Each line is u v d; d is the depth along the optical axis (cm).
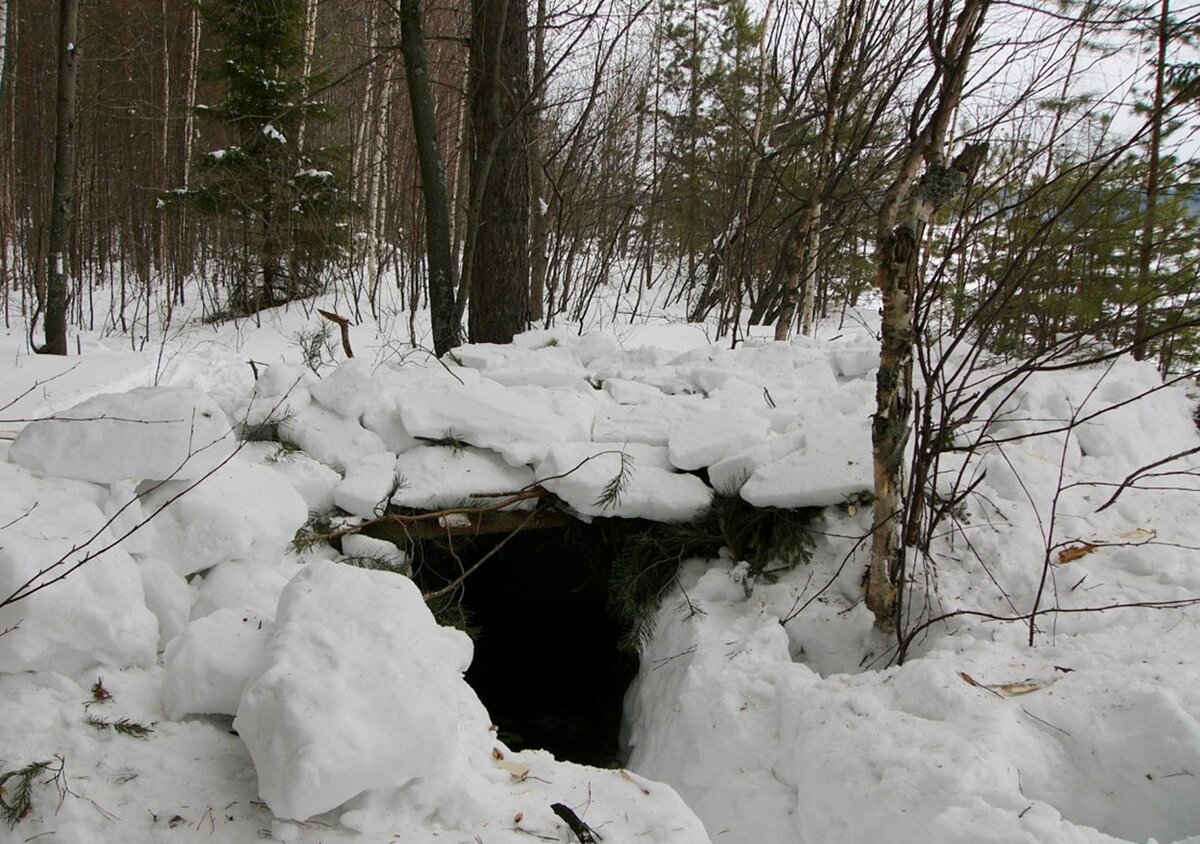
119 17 1476
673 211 1341
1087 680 238
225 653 204
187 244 1730
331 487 343
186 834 171
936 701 240
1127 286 617
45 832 167
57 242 802
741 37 1316
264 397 385
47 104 1564
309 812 166
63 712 195
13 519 217
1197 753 207
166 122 1588
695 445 368
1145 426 423
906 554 319
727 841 246
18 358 736
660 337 1012
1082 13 266
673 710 298
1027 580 302
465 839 180
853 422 371
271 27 1161
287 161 1265
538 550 446
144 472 256
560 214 931
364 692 181
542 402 405
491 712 404
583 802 200
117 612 214
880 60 696
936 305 596
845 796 219
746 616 326
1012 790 203
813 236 727
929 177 265
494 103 598
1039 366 278
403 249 1365
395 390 395
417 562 370
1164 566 297
